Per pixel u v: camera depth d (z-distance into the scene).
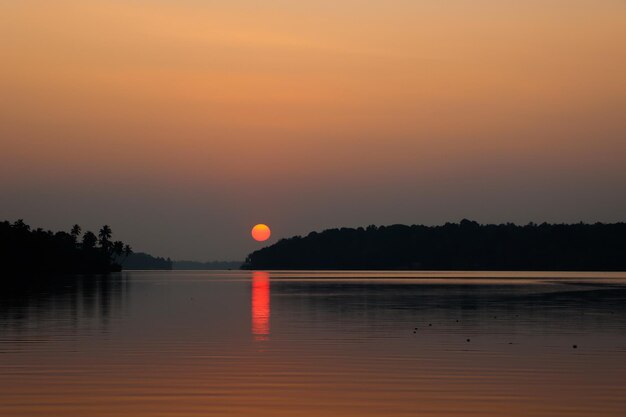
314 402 25.45
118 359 35.12
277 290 123.56
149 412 23.84
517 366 32.97
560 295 100.81
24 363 33.72
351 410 24.27
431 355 36.53
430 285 150.75
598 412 23.91
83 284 157.25
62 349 38.72
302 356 36.28
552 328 50.00
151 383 28.80
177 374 30.86
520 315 62.03
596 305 76.31
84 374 30.83
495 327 50.91
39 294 103.25
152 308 72.62
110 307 73.56
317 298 93.81
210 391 27.30
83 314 63.28
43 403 25.06
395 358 35.56
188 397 26.22
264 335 46.00
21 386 28.06
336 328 50.62
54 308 71.19
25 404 24.91
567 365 33.19
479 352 37.62
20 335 45.62
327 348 39.41
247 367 32.78
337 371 31.70
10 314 62.91
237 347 39.84
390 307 73.75
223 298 94.25
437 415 23.58
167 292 114.44
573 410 24.20
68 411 23.91
